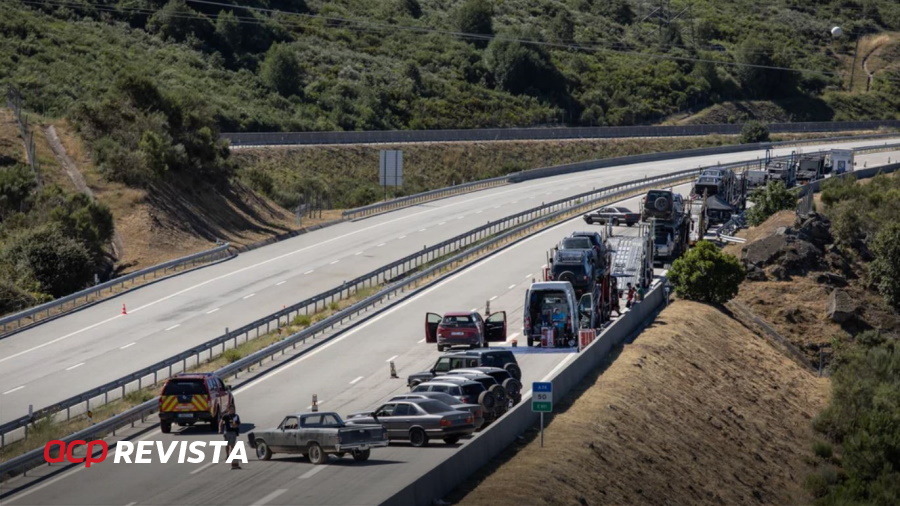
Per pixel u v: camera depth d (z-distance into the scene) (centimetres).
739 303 6600
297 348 4831
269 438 3075
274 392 4025
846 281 7012
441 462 2712
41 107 10094
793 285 6838
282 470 2934
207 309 5672
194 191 8138
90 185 7619
